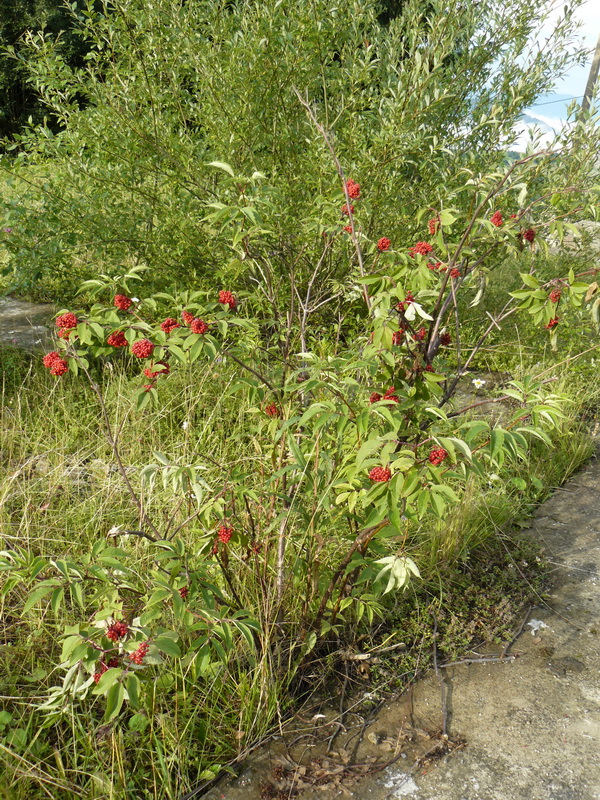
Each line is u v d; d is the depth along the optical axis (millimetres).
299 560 2443
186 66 4852
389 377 2258
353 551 2379
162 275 5039
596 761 2207
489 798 2074
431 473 1832
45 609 2549
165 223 5043
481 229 2561
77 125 4906
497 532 3486
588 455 4336
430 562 3115
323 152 4340
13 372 4586
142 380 4023
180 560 1978
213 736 2209
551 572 3248
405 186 5016
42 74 4734
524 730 2336
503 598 3043
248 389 2531
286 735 2303
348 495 2168
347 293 4109
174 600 1872
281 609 2586
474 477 3629
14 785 1959
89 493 3393
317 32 4547
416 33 4602
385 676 2572
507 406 4633
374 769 2178
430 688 2533
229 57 4625
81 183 5109
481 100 5266
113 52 4820
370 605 2479
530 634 2836
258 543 2455
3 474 3467
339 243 4238
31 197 4922
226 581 2408
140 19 4680
